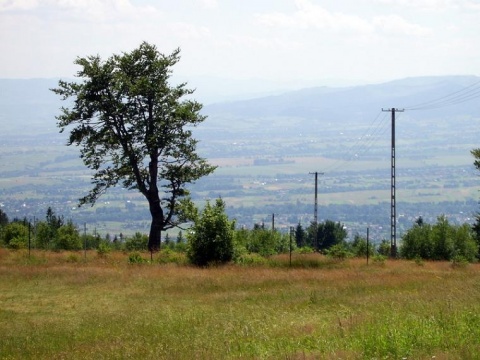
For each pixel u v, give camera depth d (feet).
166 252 136.36
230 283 93.50
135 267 115.24
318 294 79.61
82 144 149.07
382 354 41.55
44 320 66.95
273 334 50.98
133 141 148.46
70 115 145.89
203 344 48.93
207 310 70.23
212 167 154.92
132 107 147.95
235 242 122.11
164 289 89.30
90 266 116.47
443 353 40.55
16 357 49.73
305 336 48.85
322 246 272.31
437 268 120.67
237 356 43.37
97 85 143.64
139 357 46.60
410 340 44.01
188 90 154.20
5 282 95.50
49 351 51.49
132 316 67.31
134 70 149.48
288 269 114.21
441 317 50.39
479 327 47.29
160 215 154.10
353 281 93.20
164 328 58.85
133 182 155.63
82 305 77.25
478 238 181.88
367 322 51.34
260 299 78.23
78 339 56.08
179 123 149.07
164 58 150.00
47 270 107.14
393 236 178.70
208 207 122.83
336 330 50.37
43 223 179.63
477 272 108.68
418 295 71.10
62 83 146.51
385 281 91.40
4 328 62.44
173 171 152.15
